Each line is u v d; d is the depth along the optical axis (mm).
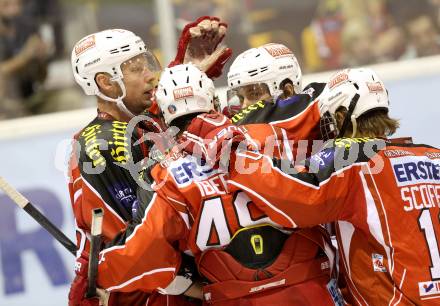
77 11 19125
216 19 12570
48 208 17688
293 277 9773
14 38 19094
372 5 19938
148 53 11617
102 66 11242
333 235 10766
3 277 17328
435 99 18406
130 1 18734
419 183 9906
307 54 19406
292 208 9516
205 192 9742
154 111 11242
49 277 17438
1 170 17766
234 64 11609
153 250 9617
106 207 10820
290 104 10789
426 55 19625
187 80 10141
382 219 9695
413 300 9633
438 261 9734
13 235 17469
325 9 19406
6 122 18281
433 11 19984
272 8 19188
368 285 9836
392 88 18438
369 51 19453
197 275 10383
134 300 10922
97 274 9828
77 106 19312
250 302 9742
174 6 18391
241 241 9750
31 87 19203
